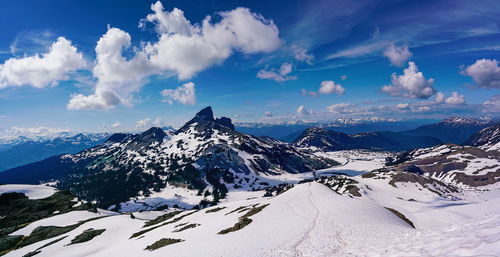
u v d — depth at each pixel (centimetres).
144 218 10962
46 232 9300
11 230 10081
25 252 7588
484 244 981
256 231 4506
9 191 15675
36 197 15538
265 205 6831
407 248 1656
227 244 3916
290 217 5259
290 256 3064
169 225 7581
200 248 3991
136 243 6097
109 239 7562
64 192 16550
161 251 4453
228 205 9219
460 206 11188
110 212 14300
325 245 3359
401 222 5678
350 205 6000
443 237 1528
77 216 11525
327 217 4988
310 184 8669
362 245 2961
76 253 6450
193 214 8825
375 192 18725
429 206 13975
